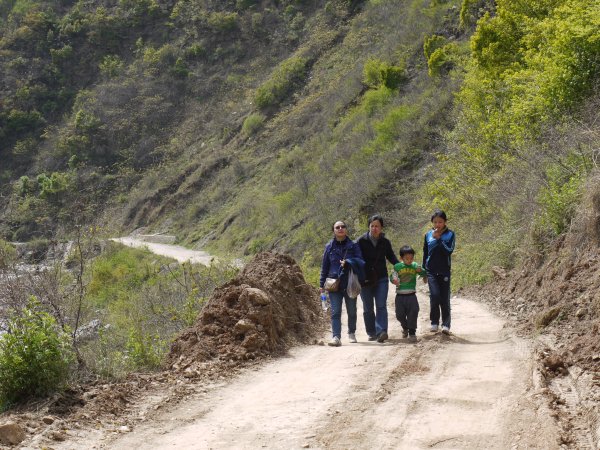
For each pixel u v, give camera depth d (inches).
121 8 3491.6
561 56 625.3
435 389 263.3
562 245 440.8
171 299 693.9
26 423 234.7
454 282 673.6
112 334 513.3
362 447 206.7
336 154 1641.2
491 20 888.3
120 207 2598.4
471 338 373.7
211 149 2544.3
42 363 262.4
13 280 413.1
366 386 274.5
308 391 272.8
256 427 230.7
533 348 313.6
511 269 576.7
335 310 383.6
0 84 3319.4
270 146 2219.5
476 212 745.0
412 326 378.9
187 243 2065.7
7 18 3784.5
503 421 222.1
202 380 300.0
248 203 1924.2
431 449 203.2
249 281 385.1
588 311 327.3
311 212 1526.8
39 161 2979.8
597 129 520.4
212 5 3319.4
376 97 1668.3
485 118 829.8
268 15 3100.4
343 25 2583.7
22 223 2169.0
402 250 384.2
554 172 524.1
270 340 353.1
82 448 213.9
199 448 211.9
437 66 1421.0
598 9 591.8
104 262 1261.1
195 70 3097.9
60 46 3435.0
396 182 1284.4
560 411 226.1
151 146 2859.3
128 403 267.3
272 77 2591.0
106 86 3117.6
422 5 1865.2
